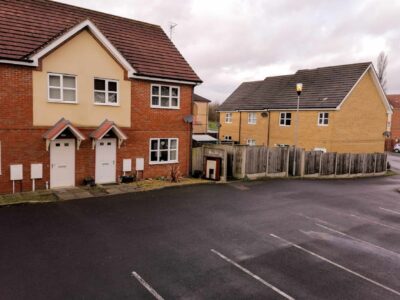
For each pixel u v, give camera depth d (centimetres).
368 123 3125
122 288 696
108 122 1605
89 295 664
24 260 801
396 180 2630
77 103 1550
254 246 955
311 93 3111
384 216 1363
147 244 933
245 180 1977
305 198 1606
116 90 1673
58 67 1482
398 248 1001
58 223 1068
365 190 1986
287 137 3219
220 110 3975
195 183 1791
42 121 1465
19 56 1388
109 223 1091
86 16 1817
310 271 815
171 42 2075
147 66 1798
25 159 1439
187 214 1232
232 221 1173
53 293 666
